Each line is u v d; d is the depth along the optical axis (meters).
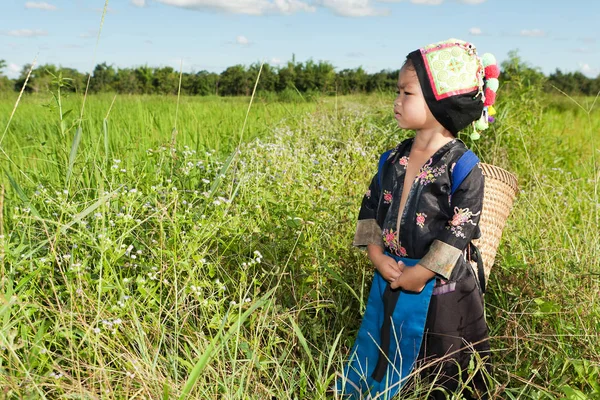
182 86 22.86
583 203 5.09
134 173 4.23
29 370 2.27
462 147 2.51
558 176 6.07
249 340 2.85
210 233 3.12
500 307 3.35
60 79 3.98
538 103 7.73
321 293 3.31
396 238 2.56
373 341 2.68
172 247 3.09
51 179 4.11
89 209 2.78
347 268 3.67
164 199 3.61
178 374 2.59
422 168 2.51
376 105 8.91
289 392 2.48
